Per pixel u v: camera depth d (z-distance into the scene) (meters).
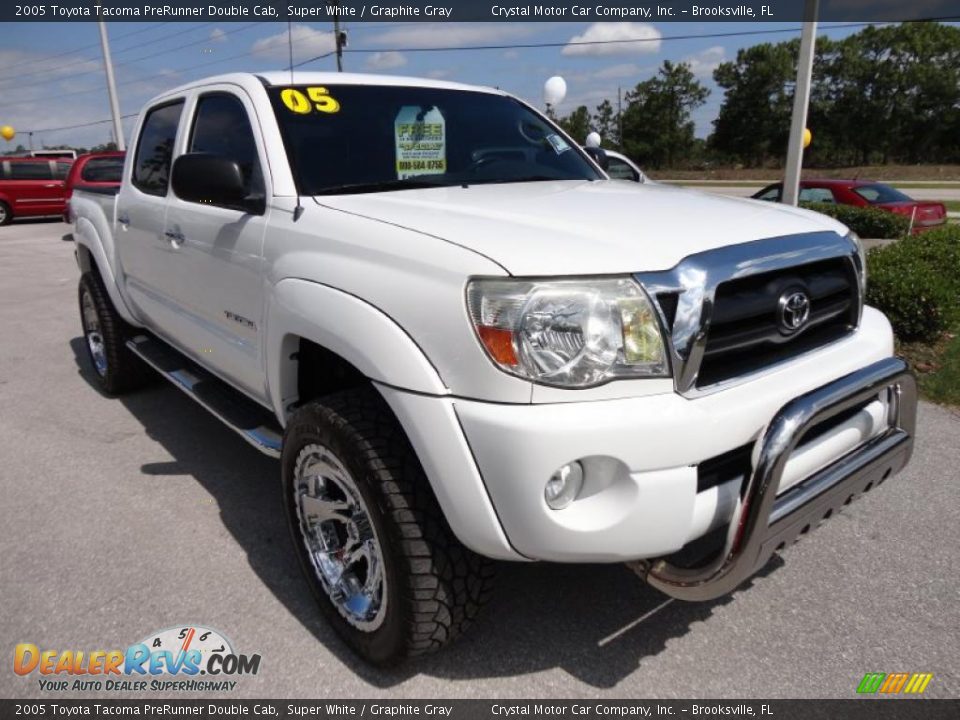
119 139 22.06
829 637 2.51
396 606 2.17
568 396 1.87
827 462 2.29
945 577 2.82
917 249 6.79
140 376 4.98
